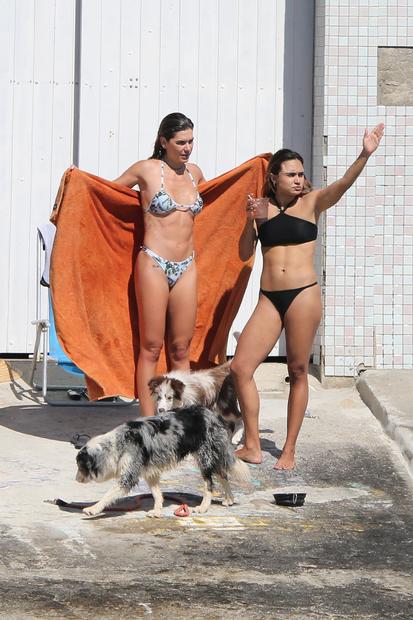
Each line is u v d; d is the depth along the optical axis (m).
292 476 14.25
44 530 11.92
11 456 14.69
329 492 13.68
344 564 11.30
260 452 14.73
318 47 19.39
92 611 9.84
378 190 18.98
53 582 10.50
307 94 20.16
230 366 14.67
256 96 20.11
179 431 12.36
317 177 19.41
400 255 19.08
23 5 19.72
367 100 18.94
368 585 10.76
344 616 9.96
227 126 20.11
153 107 19.97
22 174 19.91
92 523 12.22
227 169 20.12
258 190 15.92
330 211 18.86
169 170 15.06
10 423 16.34
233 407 15.03
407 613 10.10
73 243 15.20
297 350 14.33
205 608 10.00
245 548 11.64
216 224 15.95
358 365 19.06
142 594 10.27
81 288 15.30
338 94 18.94
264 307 14.45
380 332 19.09
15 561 11.02
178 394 13.79
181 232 15.05
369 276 18.98
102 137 19.91
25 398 17.86
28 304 20.03
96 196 15.18
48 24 19.83
